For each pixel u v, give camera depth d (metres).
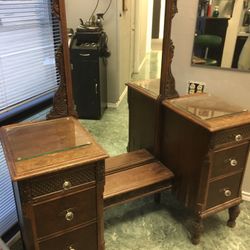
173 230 1.61
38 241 1.09
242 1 1.40
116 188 1.41
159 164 1.64
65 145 1.12
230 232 1.60
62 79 1.25
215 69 1.59
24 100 1.46
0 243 1.04
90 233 1.22
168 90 1.53
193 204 1.45
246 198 1.83
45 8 1.43
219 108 1.43
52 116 1.32
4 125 1.32
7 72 1.33
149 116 1.67
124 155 1.69
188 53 1.60
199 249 1.48
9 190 1.47
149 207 1.78
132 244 1.51
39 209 1.03
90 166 1.07
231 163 1.38
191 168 1.42
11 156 1.04
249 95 1.58
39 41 1.47
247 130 1.34
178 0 1.49
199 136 1.31
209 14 1.47
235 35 1.48
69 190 1.06
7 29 1.28
